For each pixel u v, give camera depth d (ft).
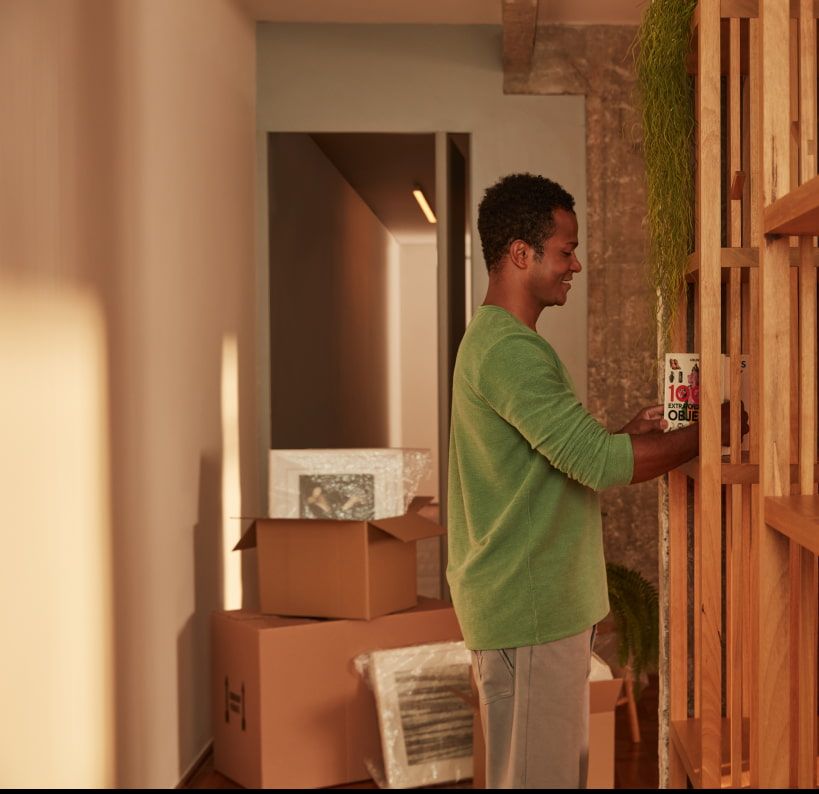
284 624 9.11
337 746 9.09
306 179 16.20
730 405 4.99
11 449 5.79
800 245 3.98
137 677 8.14
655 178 5.38
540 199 5.60
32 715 6.07
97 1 7.27
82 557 6.94
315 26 13.20
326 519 9.10
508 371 5.14
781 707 3.89
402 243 34.53
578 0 12.39
